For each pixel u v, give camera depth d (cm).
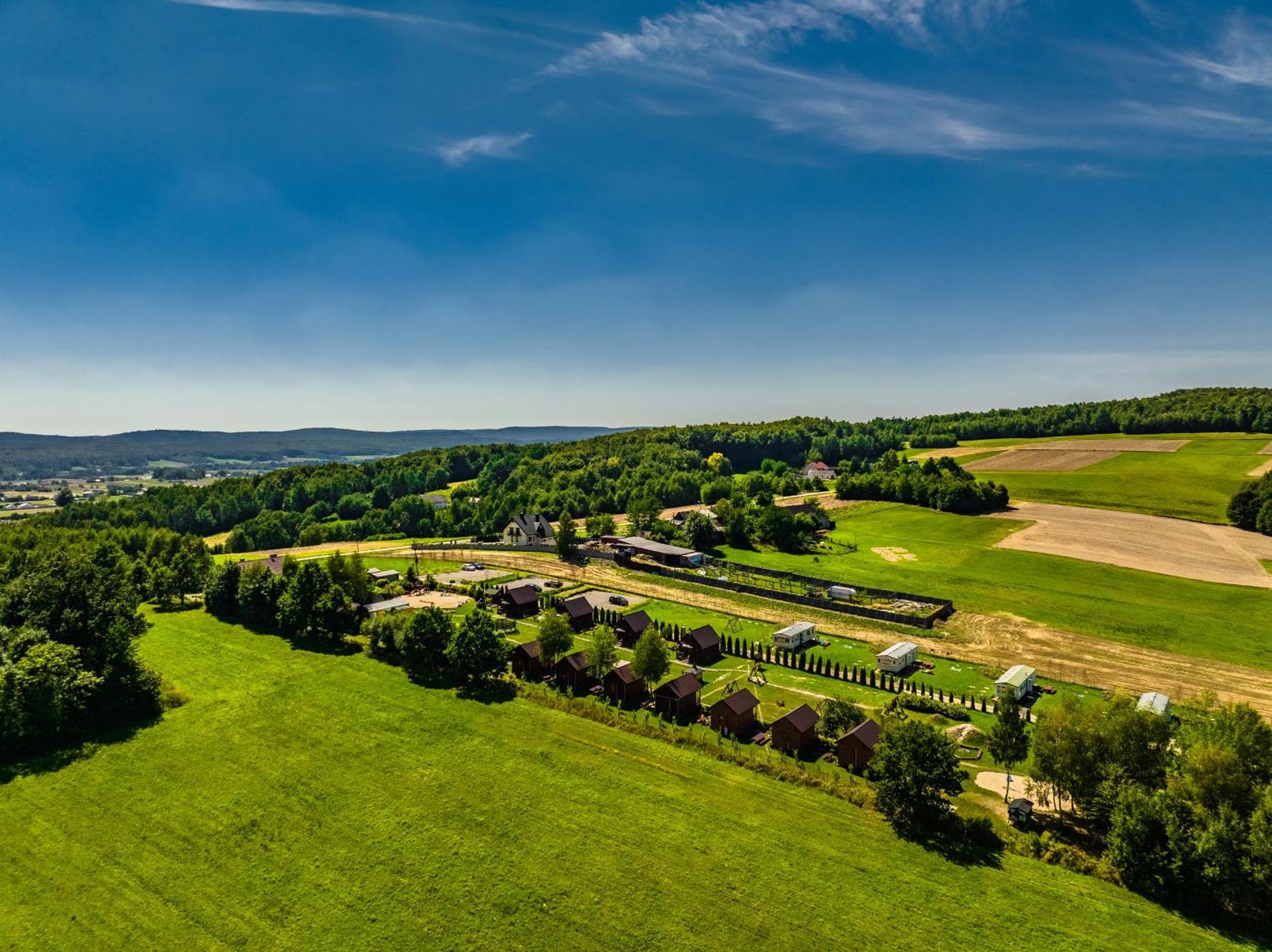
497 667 6725
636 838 4350
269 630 8444
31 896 3828
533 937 3569
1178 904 3812
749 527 14050
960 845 4328
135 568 10081
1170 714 6269
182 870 4050
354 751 5400
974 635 8731
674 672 7462
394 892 3881
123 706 5947
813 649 8269
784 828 4475
